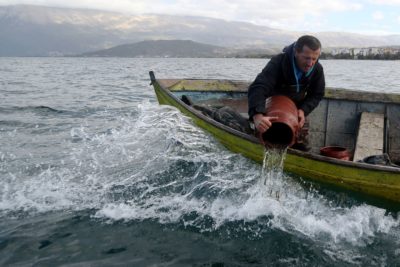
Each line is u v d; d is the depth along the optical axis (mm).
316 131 7918
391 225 5191
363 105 7816
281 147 5176
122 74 41875
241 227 5246
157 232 5176
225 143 6359
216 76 34344
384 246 4832
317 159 5281
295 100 5652
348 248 4816
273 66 5316
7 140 9555
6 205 5859
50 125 11547
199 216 5500
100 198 6055
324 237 5020
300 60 5129
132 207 5770
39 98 18328
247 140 5871
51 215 5590
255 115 5086
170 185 6320
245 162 6070
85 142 9055
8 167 7414
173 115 7891
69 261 4598
